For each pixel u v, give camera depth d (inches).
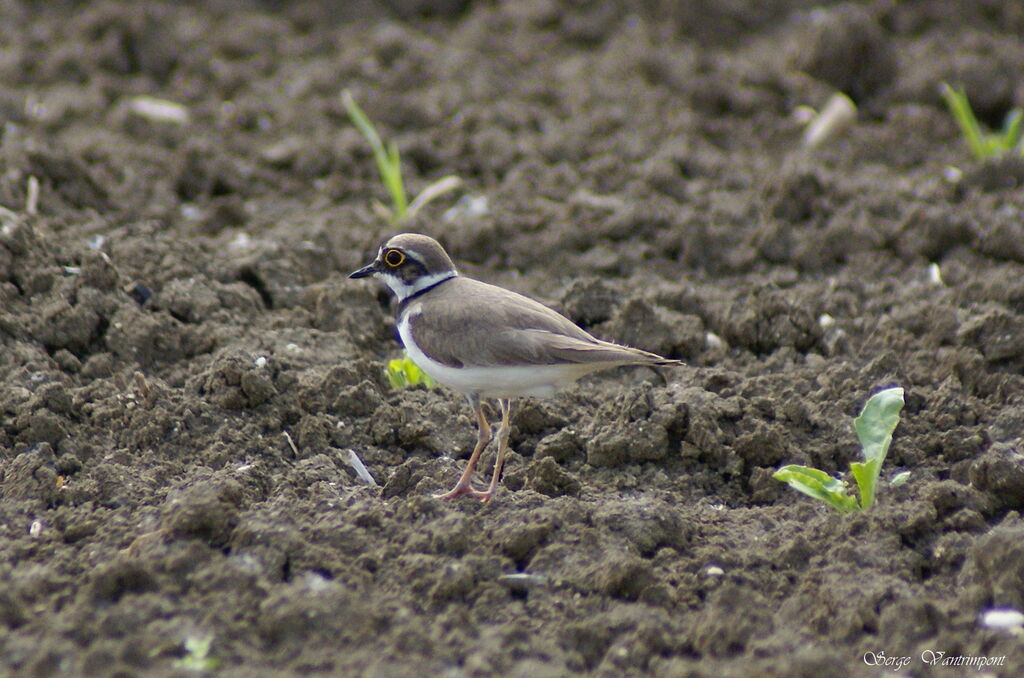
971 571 350.3
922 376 493.0
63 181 604.7
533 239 615.5
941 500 388.2
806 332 525.3
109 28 837.2
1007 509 392.8
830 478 392.5
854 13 805.2
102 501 394.9
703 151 718.5
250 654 312.8
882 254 598.2
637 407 444.5
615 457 434.3
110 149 677.9
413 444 449.7
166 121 732.0
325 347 506.6
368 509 380.8
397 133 746.8
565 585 352.8
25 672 298.8
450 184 633.0
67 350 488.4
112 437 439.8
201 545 350.3
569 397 477.1
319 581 344.8
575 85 809.5
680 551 377.4
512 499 398.9
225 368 451.8
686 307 551.8
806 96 792.3
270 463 430.9
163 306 522.9
